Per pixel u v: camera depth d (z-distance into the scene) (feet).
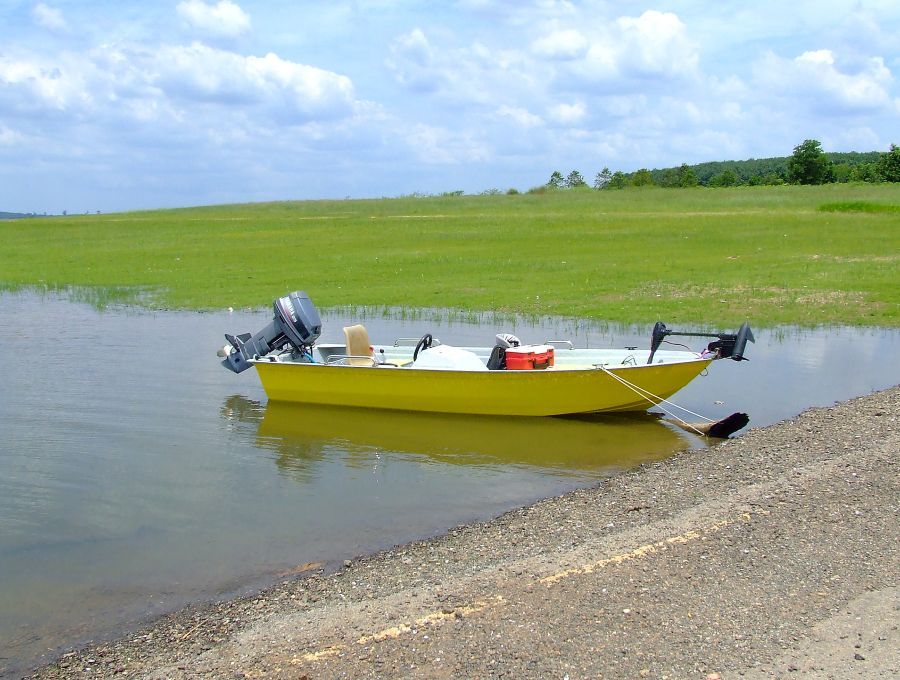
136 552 28.71
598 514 30.53
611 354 48.60
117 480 35.88
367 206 225.76
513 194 248.52
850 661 19.70
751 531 27.63
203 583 26.27
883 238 121.49
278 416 46.29
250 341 50.70
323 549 28.71
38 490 34.65
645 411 46.39
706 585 23.89
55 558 28.30
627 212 180.14
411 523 30.96
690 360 43.39
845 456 34.96
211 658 21.66
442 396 45.96
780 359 56.85
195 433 42.96
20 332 70.03
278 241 143.33
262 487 35.09
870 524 27.84
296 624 23.17
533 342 63.57
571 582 24.54
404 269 107.65
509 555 27.22
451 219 172.86
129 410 47.03
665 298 81.92
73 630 23.57
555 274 99.71
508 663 20.26
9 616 24.41
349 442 41.52
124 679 20.98
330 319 75.72
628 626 21.74
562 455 39.24
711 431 41.78
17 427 43.62
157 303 86.33
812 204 186.39
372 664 20.67
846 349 59.67
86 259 125.49
